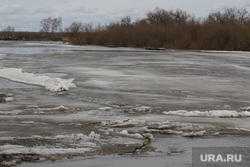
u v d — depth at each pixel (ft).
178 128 31.07
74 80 67.10
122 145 25.90
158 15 419.74
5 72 73.61
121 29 309.83
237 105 44.11
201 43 251.39
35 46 264.93
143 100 46.60
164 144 26.32
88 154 23.62
